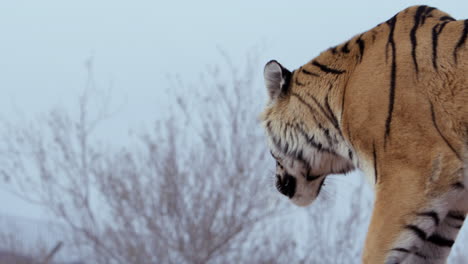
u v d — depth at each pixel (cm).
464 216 1146
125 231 2570
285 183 1358
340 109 1171
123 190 2559
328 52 1238
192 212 2536
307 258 2475
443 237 1170
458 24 1078
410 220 1045
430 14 1126
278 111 1309
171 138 2620
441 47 1070
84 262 2594
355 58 1180
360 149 1116
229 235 2475
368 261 1067
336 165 1273
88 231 2578
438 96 1048
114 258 2561
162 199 2550
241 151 2575
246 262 2491
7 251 2559
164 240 2534
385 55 1116
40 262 2534
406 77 1075
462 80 1040
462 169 1031
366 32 1195
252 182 2533
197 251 2492
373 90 1102
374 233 1065
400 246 1049
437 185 1038
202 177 2562
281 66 1303
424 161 1044
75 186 2620
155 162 2600
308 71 1255
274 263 2450
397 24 1143
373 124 1091
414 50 1088
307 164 1292
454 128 1035
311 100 1235
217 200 2512
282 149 1315
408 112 1060
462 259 2222
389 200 1061
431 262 1182
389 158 1070
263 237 2503
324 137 1226
